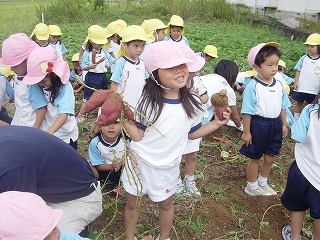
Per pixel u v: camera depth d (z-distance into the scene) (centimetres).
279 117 391
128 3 2073
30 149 253
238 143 528
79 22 1847
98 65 659
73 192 283
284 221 377
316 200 307
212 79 471
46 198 273
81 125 546
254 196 409
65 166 272
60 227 276
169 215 309
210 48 632
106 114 242
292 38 1460
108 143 365
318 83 606
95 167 380
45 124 359
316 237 323
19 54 338
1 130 257
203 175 444
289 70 840
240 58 925
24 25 1691
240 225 361
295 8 1831
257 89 376
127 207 309
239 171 459
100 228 339
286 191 328
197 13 1967
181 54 259
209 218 365
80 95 728
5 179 241
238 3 2197
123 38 483
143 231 341
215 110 287
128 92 486
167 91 272
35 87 338
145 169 289
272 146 394
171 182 294
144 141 282
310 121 300
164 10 2030
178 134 277
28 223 185
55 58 333
